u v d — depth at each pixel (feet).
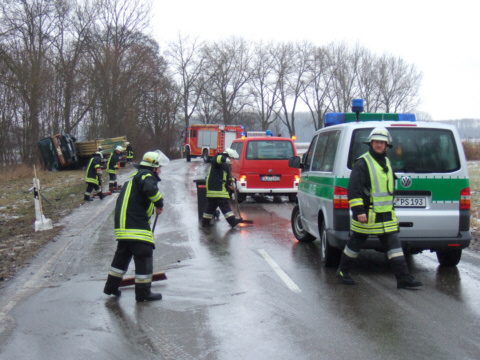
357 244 19.67
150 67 169.78
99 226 36.32
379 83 189.06
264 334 15.05
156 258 25.80
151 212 19.21
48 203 51.11
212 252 26.86
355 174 18.80
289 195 49.62
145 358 13.56
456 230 20.97
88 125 150.10
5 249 29.27
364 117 25.94
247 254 26.22
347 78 193.67
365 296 18.60
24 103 99.86
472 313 16.65
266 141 47.98
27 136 101.09
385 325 15.58
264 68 214.69
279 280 21.02
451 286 19.84
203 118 228.22
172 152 215.31
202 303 18.20
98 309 17.87
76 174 93.45
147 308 17.83
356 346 13.98
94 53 144.77
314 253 26.32
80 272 23.43
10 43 98.89
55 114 121.80
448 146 21.16
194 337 14.96
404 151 20.95
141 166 19.17
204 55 214.69
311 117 214.90
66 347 14.43
